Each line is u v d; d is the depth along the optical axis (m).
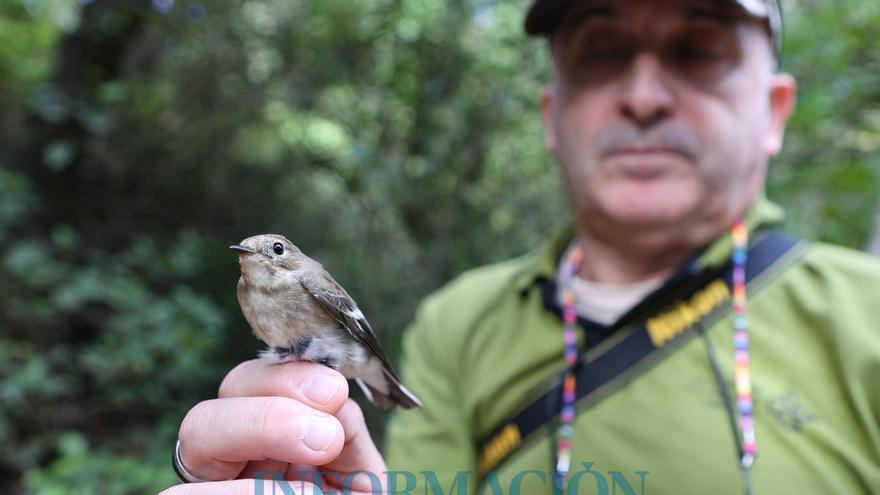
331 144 1.27
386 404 0.41
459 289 0.59
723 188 0.47
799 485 0.40
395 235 1.26
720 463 0.41
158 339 0.96
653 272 0.51
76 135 1.18
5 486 0.92
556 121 0.54
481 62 1.16
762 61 0.49
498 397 0.49
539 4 0.51
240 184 1.31
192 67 1.20
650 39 0.47
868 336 0.42
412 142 1.24
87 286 0.97
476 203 1.28
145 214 1.27
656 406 0.43
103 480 0.82
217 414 0.32
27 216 1.10
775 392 0.42
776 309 0.44
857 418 0.41
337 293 0.38
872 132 0.81
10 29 1.26
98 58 1.20
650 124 0.47
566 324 0.48
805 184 0.84
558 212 1.24
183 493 0.32
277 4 1.16
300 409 0.32
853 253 0.47
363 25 1.15
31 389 0.89
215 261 1.27
